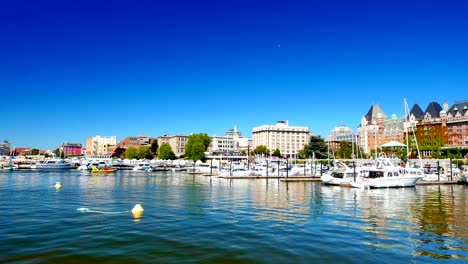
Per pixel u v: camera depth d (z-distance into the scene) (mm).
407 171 73562
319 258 20141
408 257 20516
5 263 18719
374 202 44969
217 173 123500
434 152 153375
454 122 182375
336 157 184625
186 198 47625
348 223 30031
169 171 152875
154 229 26750
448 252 21562
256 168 116000
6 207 37281
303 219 31688
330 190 62875
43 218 30891
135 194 52656
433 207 40500
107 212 34469
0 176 99625
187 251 21156
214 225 28453
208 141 192125
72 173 122438
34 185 67625
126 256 20109
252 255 20531
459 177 81312
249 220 30781
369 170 70188
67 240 23281
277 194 54844
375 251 21578
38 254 20297
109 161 182875
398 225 29391
